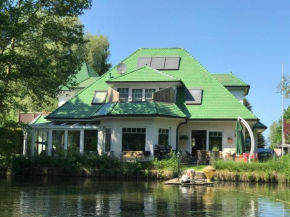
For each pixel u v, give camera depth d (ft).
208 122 95.04
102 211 39.88
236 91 111.75
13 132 86.84
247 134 108.06
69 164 80.64
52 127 92.48
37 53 86.28
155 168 77.71
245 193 56.18
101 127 92.89
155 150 85.76
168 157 83.46
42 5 86.07
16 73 76.64
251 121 92.22
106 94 102.58
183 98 99.19
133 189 58.90
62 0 85.87
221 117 93.09
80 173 80.12
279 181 71.87
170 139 90.79
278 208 43.34
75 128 92.68
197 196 52.06
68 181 69.97
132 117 86.79
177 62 108.88
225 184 68.74
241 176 73.87
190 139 95.40
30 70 75.72
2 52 82.79
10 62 76.13
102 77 108.68
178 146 95.50
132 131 88.22
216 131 94.89
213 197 51.44
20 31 75.92
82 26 92.68
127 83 96.68
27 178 75.20
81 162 80.69
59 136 98.99
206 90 100.73
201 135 97.35
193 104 97.40
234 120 92.32
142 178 76.79
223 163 75.82
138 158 82.64
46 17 87.92
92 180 72.28
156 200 47.93
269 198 51.21
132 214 38.47
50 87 82.94
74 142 97.60
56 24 88.12
